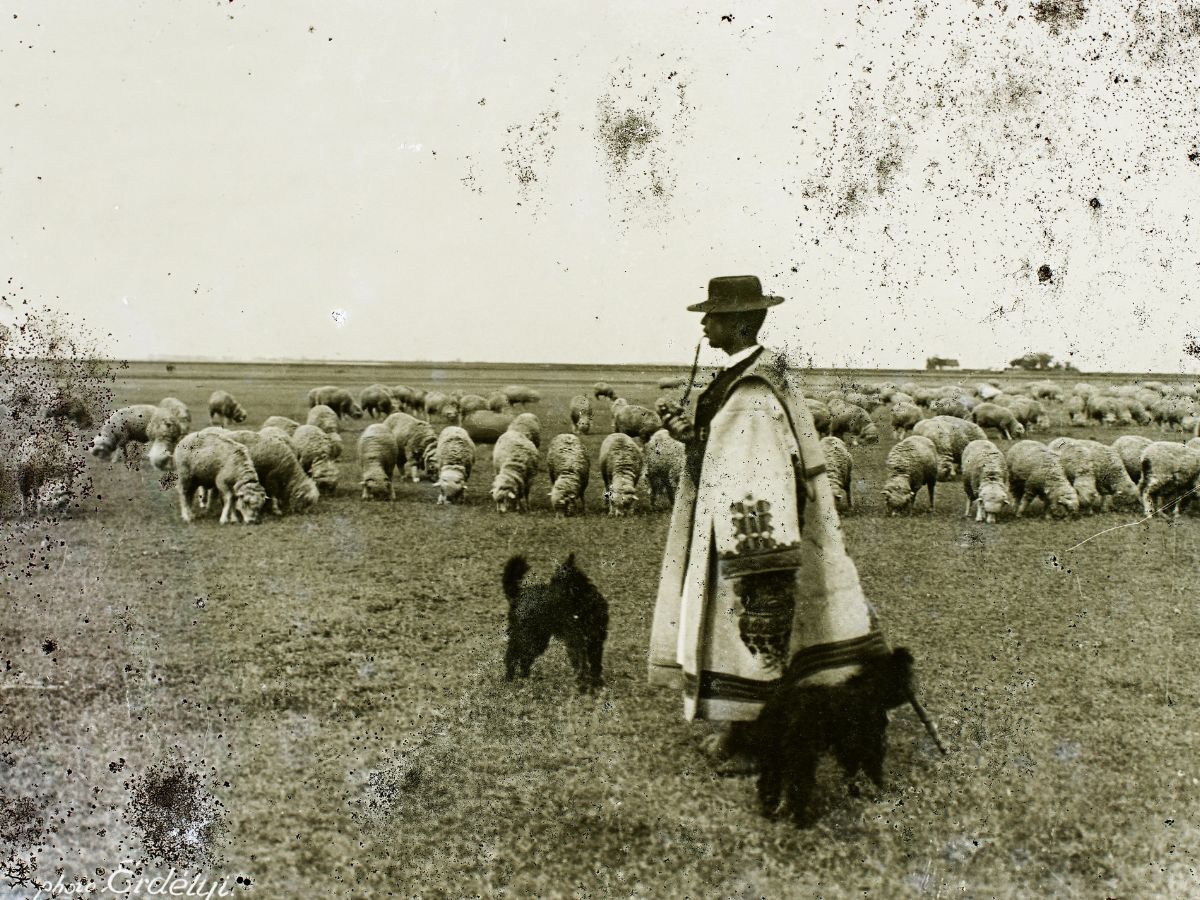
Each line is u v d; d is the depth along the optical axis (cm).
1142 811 397
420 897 342
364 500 1384
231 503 1180
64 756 464
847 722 405
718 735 438
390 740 470
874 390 3177
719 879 351
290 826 395
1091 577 842
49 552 959
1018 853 367
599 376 6322
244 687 548
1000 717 490
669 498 1328
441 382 5181
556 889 346
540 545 994
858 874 354
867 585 803
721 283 421
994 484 1255
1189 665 573
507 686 541
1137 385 3331
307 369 7881
